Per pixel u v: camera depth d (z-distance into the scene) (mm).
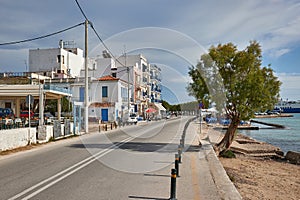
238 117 13883
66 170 8414
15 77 35812
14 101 27844
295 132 38000
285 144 24953
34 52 53625
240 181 8633
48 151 12672
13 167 8992
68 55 53906
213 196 6020
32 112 26359
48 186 6625
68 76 44562
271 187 8336
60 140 17422
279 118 83750
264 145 21188
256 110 12930
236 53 13172
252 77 12461
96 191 6246
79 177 7531
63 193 6082
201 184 7012
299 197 7434
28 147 13977
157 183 6992
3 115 25562
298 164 13914
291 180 9781
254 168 11586
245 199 6574
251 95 12641
